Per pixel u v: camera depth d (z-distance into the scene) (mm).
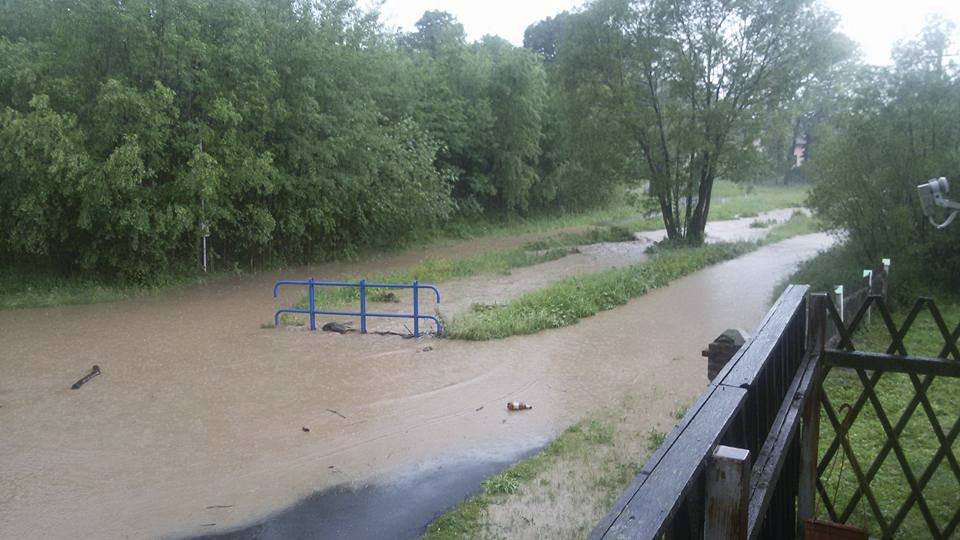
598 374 10586
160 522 6371
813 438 4477
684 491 1977
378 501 6715
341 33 23203
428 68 31766
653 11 24422
